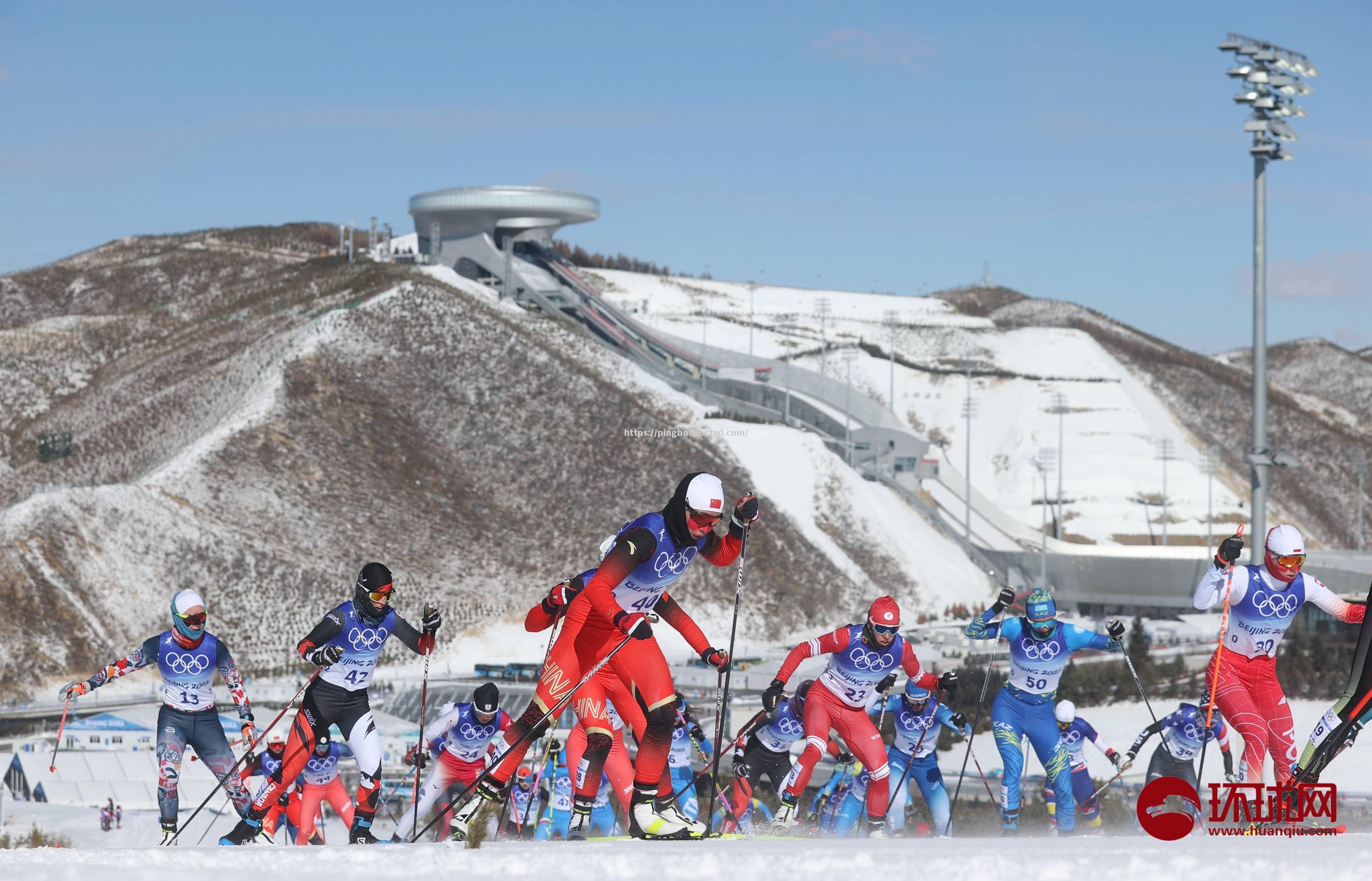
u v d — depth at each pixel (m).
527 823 21.44
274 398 169.25
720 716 15.70
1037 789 33.62
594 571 14.68
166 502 142.75
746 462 187.12
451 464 171.38
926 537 189.62
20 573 124.06
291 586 138.25
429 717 93.12
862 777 21.00
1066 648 20.28
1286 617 17.08
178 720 19.39
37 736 82.25
